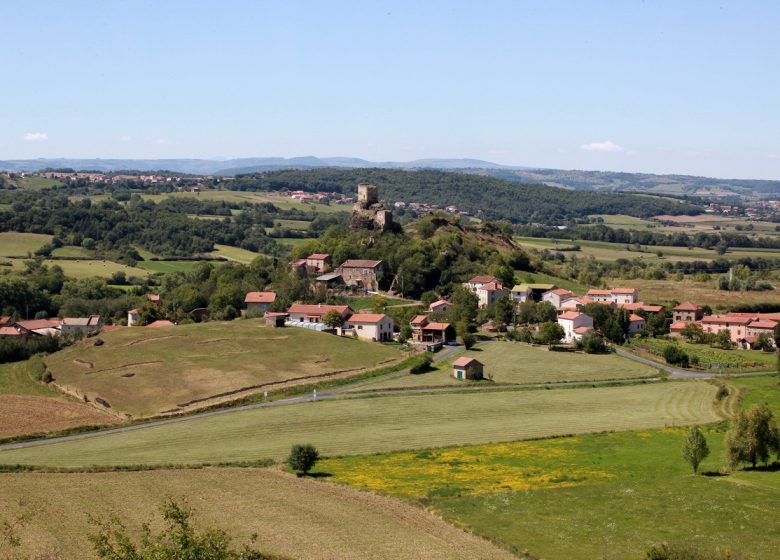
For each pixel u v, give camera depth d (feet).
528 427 429.79
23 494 299.38
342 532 258.37
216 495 299.38
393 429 426.10
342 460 365.20
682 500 291.99
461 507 286.25
